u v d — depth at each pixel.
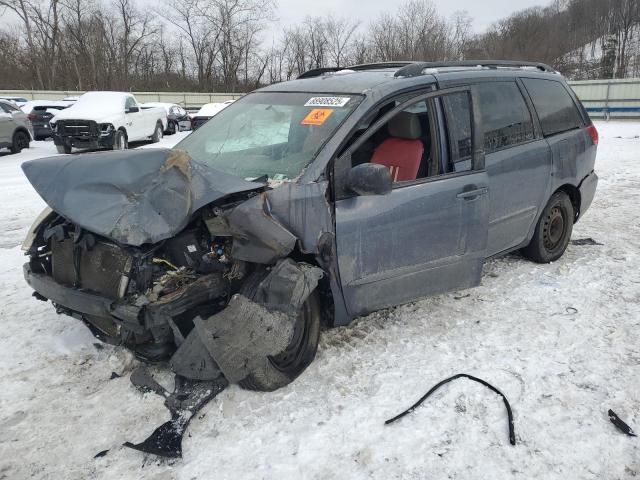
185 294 2.81
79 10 41.09
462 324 3.96
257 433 2.79
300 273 2.95
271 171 3.41
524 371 3.34
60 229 3.16
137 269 2.84
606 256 5.36
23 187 10.06
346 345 3.65
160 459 2.62
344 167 3.31
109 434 2.80
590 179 5.43
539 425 2.85
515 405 3.01
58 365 3.46
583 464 2.57
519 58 47.72
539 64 5.09
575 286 4.62
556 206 5.07
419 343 3.69
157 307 2.73
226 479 2.49
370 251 3.37
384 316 4.08
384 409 2.98
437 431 2.80
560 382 3.22
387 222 3.41
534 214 4.73
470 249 3.90
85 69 42.34
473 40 46.28
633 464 2.57
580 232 6.25
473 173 3.88
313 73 4.92
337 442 2.72
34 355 3.58
